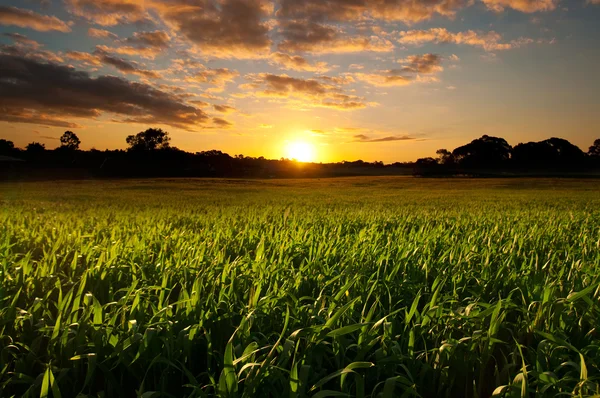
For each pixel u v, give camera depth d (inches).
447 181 3142.2
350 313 141.4
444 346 111.8
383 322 128.0
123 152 4972.9
